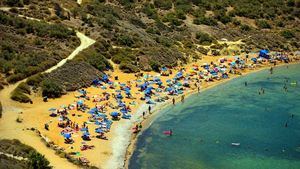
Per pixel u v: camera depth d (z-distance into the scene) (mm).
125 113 76000
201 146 64438
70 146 60875
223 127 72188
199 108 82000
